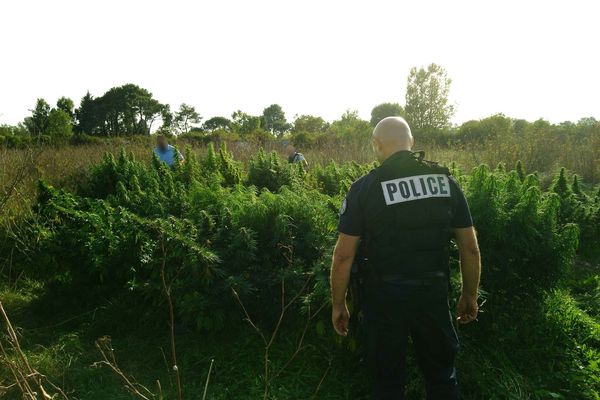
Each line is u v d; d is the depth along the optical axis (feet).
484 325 11.66
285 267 12.08
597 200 21.57
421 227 7.50
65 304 14.43
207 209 13.43
